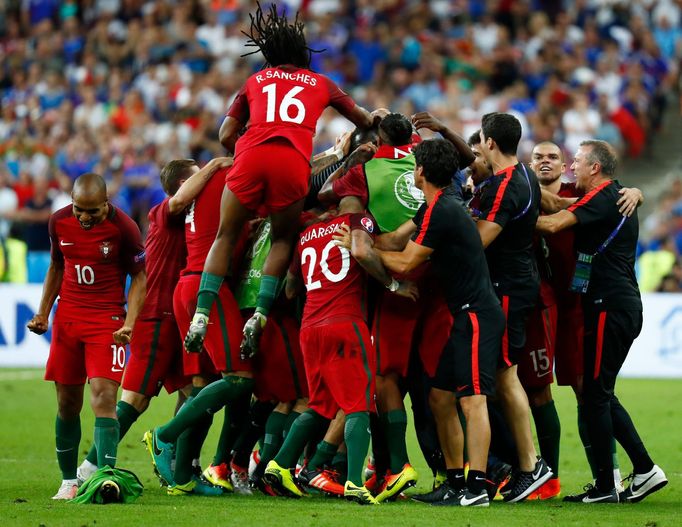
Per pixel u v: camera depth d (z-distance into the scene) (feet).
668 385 180.34
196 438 88.74
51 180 241.76
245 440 93.20
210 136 248.32
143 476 103.09
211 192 90.22
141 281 87.56
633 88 265.95
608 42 281.54
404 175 88.43
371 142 91.71
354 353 84.07
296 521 74.74
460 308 83.92
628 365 194.18
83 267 86.53
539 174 98.37
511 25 288.10
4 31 312.09
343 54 276.21
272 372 91.09
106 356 85.76
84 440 123.65
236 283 92.38
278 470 86.22
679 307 192.65
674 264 210.59
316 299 85.56
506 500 88.48
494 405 92.79
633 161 265.54
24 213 231.71
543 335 93.25
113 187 237.04
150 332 92.12
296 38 90.38
